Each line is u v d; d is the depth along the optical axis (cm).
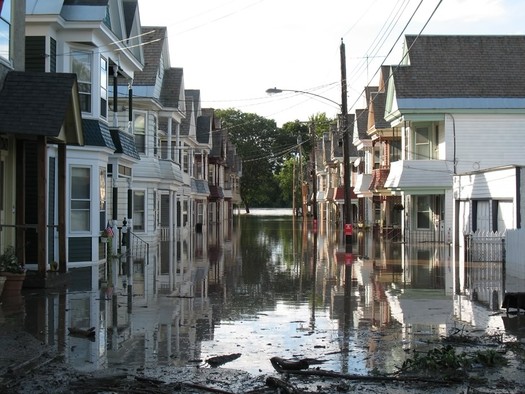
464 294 1697
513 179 2492
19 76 1622
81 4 2150
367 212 5466
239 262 2642
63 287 1753
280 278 2075
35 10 2033
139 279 1991
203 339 1121
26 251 1952
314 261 2692
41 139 1612
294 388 802
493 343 1095
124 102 3409
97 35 2195
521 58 3812
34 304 1471
